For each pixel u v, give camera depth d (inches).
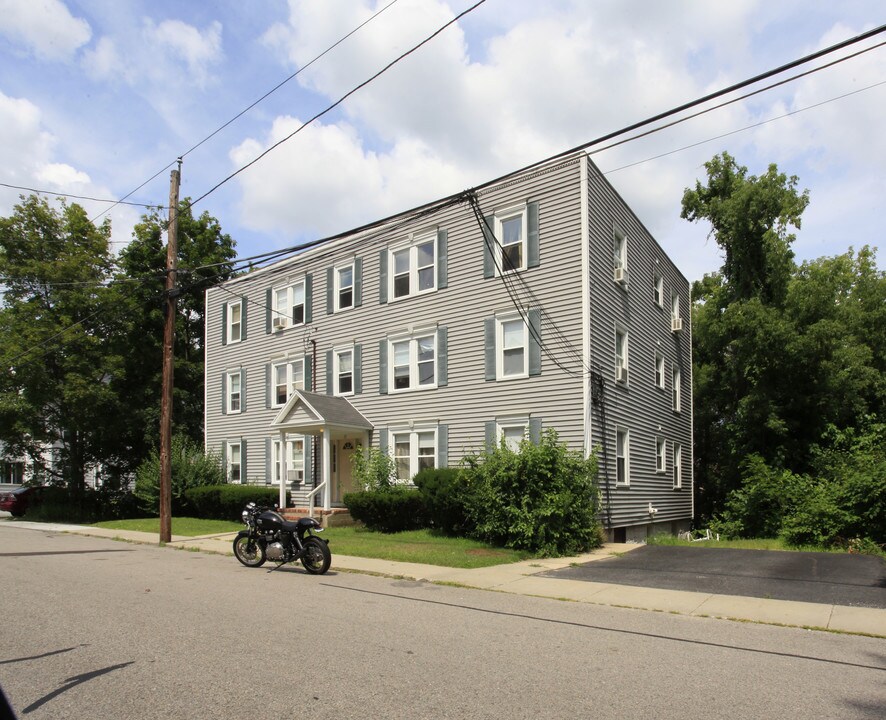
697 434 1221.1
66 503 1168.2
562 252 720.3
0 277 1077.1
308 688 216.7
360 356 911.0
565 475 625.0
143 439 1242.0
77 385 1039.0
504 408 749.3
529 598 404.2
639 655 267.7
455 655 260.7
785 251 1083.9
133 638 280.2
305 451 968.3
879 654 275.0
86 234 1177.4
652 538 778.8
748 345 1034.1
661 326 960.3
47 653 256.8
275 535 503.8
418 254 856.9
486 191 789.2
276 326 1037.8
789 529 676.1
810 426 1034.1
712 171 1225.4
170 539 703.1
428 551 592.4
